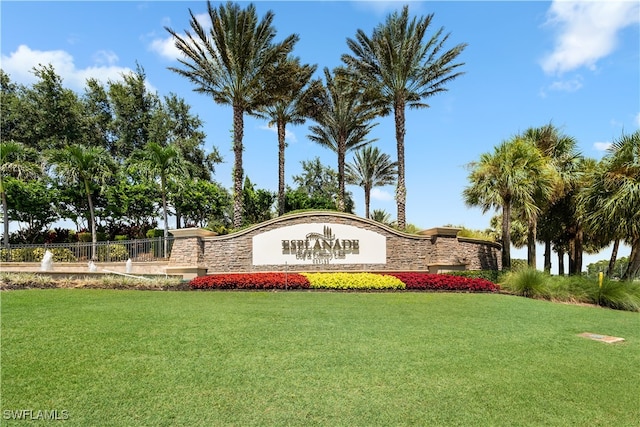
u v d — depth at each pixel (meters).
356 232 18.11
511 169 17.34
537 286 13.59
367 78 23.23
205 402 4.50
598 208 16.14
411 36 21.77
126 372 5.26
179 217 31.64
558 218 21.61
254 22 21.36
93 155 25.41
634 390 5.31
